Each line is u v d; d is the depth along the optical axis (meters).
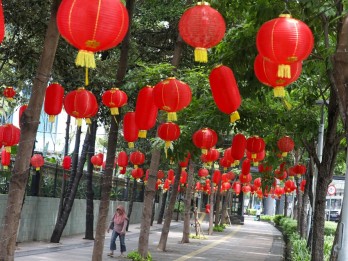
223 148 17.27
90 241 21.50
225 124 11.10
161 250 19.73
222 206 42.31
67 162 19.73
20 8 11.47
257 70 6.09
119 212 17.08
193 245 23.53
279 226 42.22
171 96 7.10
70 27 4.72
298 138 11.66
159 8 15.05
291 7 7.96
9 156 14.45
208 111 11.40
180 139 11.56
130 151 22.50
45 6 11.52
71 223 23.69
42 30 11.86
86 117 8.26
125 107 11.80
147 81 10.32
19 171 6.55
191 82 11.13
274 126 12.45
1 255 6.43
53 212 21.27
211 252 21.12
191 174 24.53
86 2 4.67
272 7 8.00
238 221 48.69
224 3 8.65
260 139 10.29
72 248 18.50
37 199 19.73
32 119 6.58
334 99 9.95
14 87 14.84
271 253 22.67
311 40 5.42
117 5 4.81
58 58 12.02
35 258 15.10
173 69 11.82
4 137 11.42
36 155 16.08
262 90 9.77
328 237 19.94
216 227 36.16
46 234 20.62
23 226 18.70
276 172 16.17
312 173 14.86
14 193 6.53
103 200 9.77
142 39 16.42
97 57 13.10
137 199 38.31
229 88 6.89
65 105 8.12
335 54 6.48
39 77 6.59
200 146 9.66
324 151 10.34
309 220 18.22
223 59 8.96
